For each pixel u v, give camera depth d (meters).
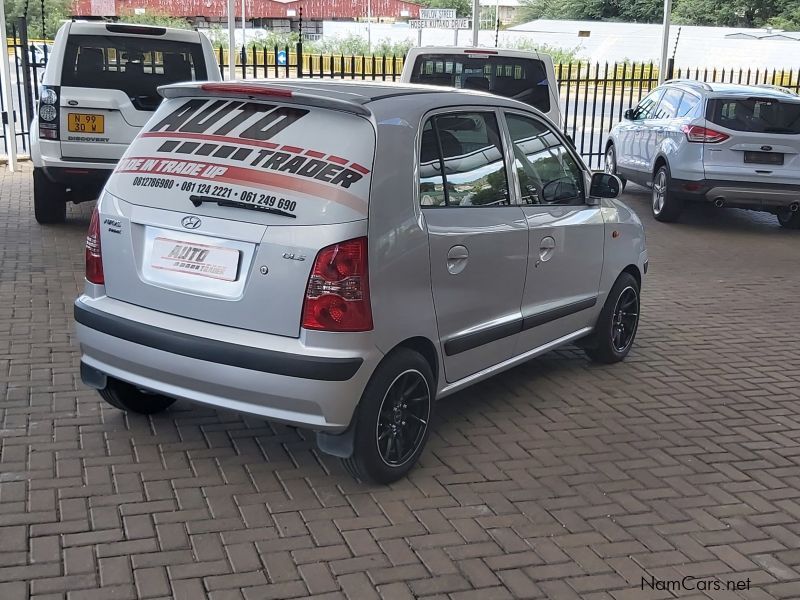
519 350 5.47
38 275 8.11
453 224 4.65
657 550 4.03
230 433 4.97
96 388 4.75
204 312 4.20
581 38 47.53
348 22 47.69
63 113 9.16
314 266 3.99
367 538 3.97
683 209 13.92
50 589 3.47
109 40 9.26
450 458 4.88
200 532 3.94
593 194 6.07
